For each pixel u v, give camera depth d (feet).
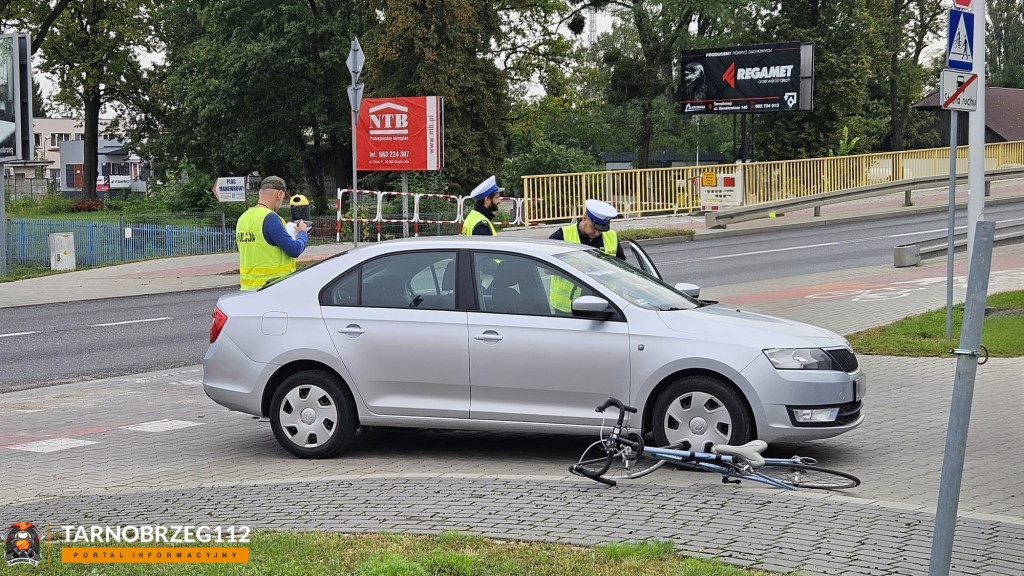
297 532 18.85
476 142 140.97
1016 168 113.09
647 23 152.25
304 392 26.81
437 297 26.25
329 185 242.78
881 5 183.83
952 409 12.67
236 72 160.45
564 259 26.16
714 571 16.06
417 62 136.26
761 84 124.88
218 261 91.61
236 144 168.76
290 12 160.15
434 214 106.32
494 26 146.00
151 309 61.87
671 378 24.90
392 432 29.86
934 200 110.93
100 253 106.32
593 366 24.94
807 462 23.77
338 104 163.84
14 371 42.55
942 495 12.78
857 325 45.44
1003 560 17.02
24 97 95.96
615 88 160.97
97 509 21.50
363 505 20.86
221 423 31.89
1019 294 48.21
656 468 23.16
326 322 26.66
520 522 19.35
